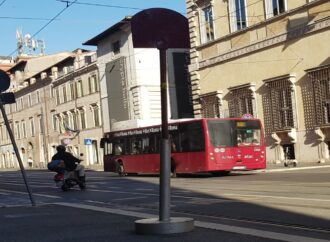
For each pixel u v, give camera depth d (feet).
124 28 164.14
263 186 55.26
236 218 33.65
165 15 27.02
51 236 27.84
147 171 94.94
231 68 115.24
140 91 161.07
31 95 252.21
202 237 25.32
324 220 30.86
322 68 92.73
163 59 26.91
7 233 29.71
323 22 92.58
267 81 104.58
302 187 51.01
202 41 124.57
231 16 114.62
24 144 266.36
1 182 105.70
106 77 178.60
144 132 95.86
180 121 85.76
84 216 36.37
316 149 95.30
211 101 121.60
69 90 210.59
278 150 103.45
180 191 56.49
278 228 28.78
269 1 104.32
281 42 101.76
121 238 25.96
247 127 83.35
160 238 25.36
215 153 80.48
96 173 132.16
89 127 194.90
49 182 94.94
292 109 99.55
